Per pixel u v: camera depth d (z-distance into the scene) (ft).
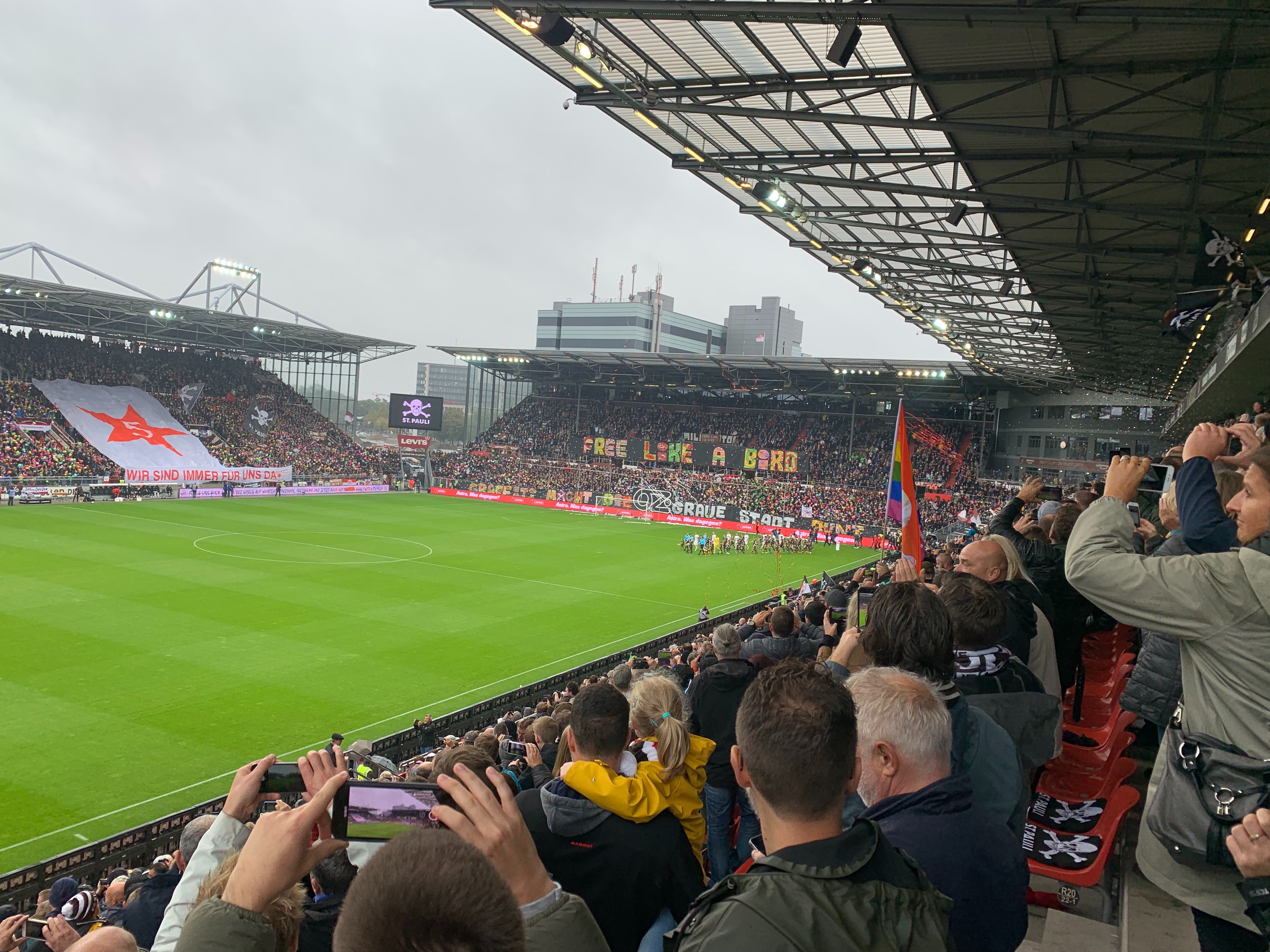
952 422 278.46
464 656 96.94
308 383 334.85
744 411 310.45
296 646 96.02
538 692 79.61
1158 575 10.73
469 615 116.78
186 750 67.00
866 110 57.72
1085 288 96.94
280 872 7.55
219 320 255.09
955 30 42.14
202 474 248.52
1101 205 60.85
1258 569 10.22
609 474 294.87
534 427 330.34
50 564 132.46
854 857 8.05
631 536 216.95
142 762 64.44
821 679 8.86
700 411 316.60
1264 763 9.98
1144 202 65.72
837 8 39.68
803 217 76.74
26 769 62.13
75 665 84.64
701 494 268.21
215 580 128.26
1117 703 24.53
